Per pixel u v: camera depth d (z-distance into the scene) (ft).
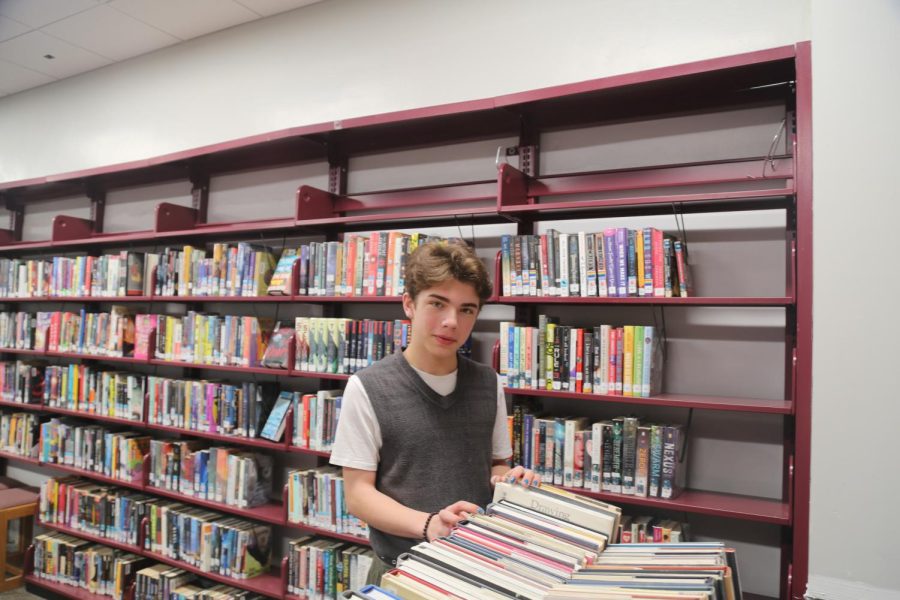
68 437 10.90
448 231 8.38
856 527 4.67
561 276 6.57
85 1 9.89
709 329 6.63
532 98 6.67
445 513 3.35
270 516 8.25
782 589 5.85
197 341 9.32
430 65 8.73
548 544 2.80
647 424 6.42
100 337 10.55
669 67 5.96
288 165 9.84
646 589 2.23
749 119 6.56
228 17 10.37
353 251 7.91
